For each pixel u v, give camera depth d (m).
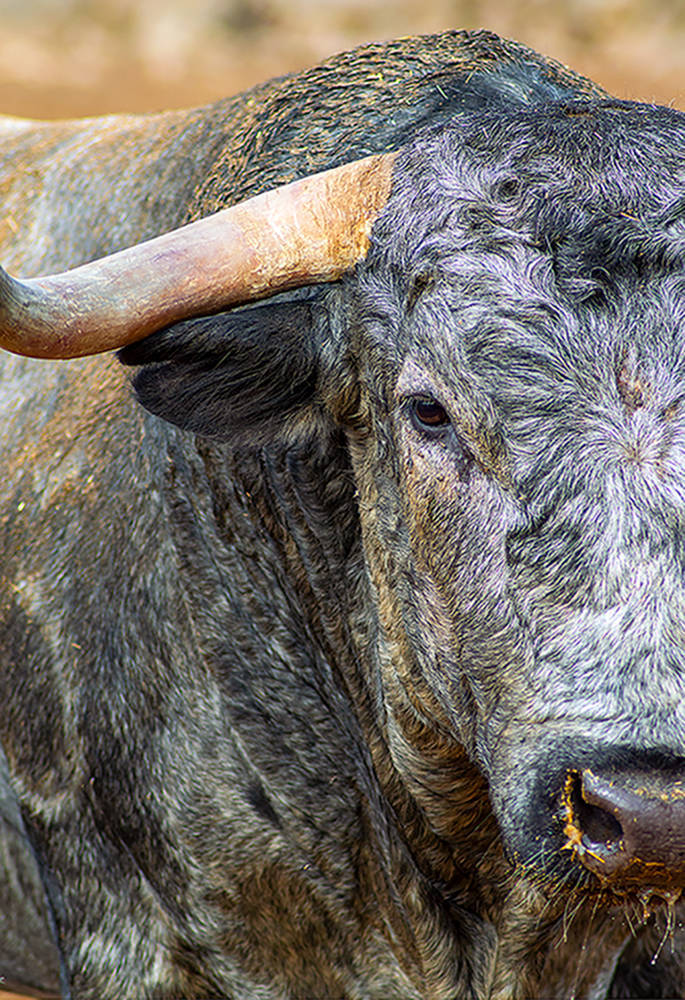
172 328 12.90
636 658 10.41
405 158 13.09
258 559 14.69
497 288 11.52
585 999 15.48
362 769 14.95
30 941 18.50
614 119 12.68
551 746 10.67
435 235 12.21
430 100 14.31
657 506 10.55
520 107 13.49
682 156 12.09
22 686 16.14
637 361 10.93
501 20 76.56
